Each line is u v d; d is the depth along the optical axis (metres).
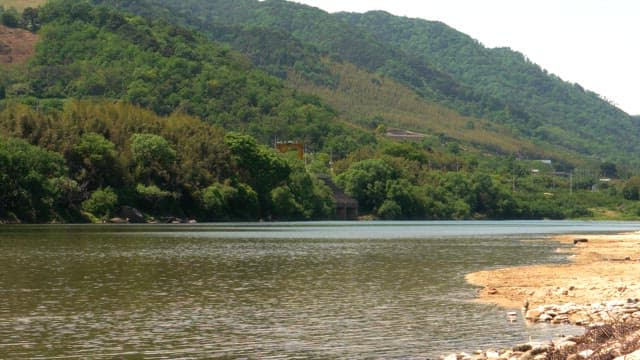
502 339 40.91
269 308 50.91
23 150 180.12
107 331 42.81
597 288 56.69
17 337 41.03
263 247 106.12
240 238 128.88
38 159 181.12
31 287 59.97
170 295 56.44
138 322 45.50
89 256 86.81
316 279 67.00
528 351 34.62
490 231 183.88
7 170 172.25
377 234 155.12
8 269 72.44
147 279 65.75
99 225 175.38
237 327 44.22
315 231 164.62
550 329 43.28
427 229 191.62
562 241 131.38
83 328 43.56
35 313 48.25
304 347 39.25
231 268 75.88
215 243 113.81
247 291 58.94
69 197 188.12
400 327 44.31
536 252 101.19
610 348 31.64
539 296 53.84
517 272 70.56
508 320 46.25
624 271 69.88
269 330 43.44
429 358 36.91
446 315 48.16
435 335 42.06
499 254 97.25
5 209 173.62
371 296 56.50
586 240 123.44
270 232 155.38
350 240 128.50
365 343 40.12
